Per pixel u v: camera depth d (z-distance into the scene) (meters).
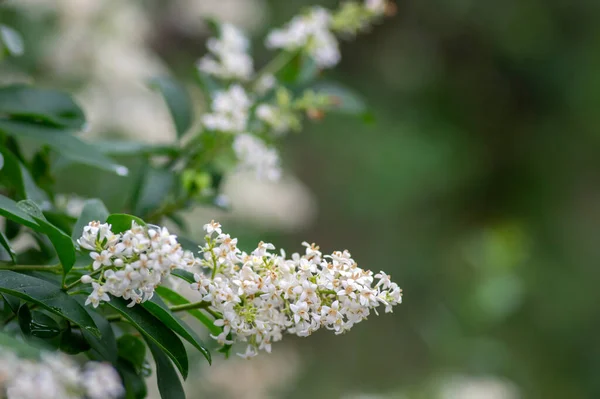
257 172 1.89
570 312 7.11
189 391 3.51
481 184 7.91
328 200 7.33
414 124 7.69
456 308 6.48
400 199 7.48
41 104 1.63
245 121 1.88
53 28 3.89
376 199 7.41
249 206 4.83
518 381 6.35
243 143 1.86
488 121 7.96
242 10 5.47
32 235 1.48
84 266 1.18
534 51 7.77
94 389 0.88
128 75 4.18
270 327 1.10
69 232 1.51
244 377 3.71
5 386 0.82
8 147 1.69
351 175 7.39
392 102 7.71
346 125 7.51
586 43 7.78
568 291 7.30
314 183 7.33
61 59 3.91
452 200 7.76
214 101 1.87
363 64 7.60
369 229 7.41
